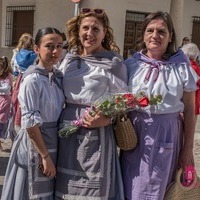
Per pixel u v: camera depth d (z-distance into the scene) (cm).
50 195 287
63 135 278
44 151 272
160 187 279
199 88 477
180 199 295
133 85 282
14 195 284
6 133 559
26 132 279
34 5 1169
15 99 515
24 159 281
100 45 287
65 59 291
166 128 279
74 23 291
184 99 286
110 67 276
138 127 283
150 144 279
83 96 275
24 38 585
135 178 285
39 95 271
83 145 276
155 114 279
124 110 268
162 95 276
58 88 284
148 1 1120
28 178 280
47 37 276
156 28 283
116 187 287
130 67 292
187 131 288
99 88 274
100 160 274
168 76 280
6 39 1248
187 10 1275
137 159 284
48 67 281
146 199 281
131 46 1122
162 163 279
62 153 284
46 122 278
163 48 286
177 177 288
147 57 290
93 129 276
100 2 1001
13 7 1227
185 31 1286
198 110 491
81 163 277
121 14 1070
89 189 275
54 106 279
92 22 278
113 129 283
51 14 1123
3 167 509
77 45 294
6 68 555
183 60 287
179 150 292
